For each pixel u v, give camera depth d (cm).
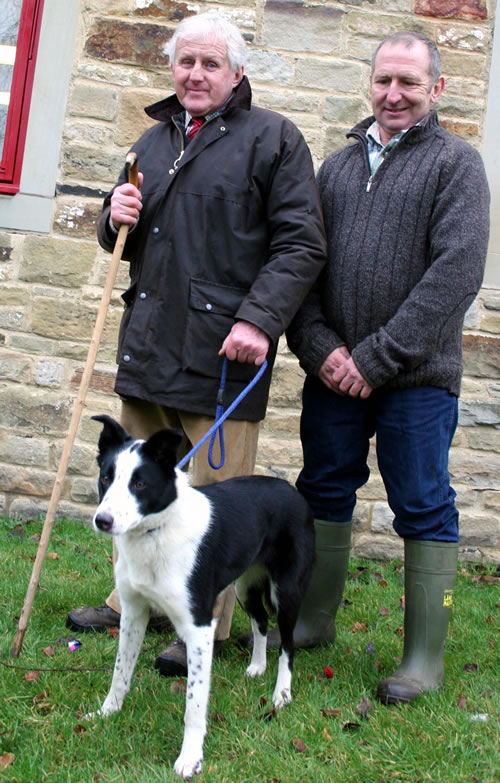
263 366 307
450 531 312
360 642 361
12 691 277
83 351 519
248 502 296
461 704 290
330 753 255
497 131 529
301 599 311
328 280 327
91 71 520
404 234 308
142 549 258
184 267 313
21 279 519
